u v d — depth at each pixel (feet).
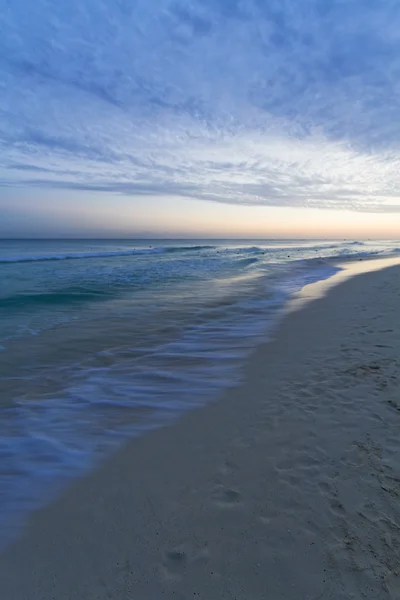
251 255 114.73
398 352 16.11
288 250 156.56
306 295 34.53
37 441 10.18
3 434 10.56
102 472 8.71
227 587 5.63
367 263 78.33
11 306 29.99
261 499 7.52
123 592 5.60
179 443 9.88
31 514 7.34
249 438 9.91
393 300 29.43
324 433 9.90
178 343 19.42
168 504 7.52
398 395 11.85
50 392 13.53
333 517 6.92
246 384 13.67
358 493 7.52
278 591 5.53
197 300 32.55
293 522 6.86
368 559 5.98
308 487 7.80
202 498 7.66
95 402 12.62
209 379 14.38
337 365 14.97
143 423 11.11
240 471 8.50
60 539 6.68
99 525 7.01
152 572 5.95
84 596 5.55
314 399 11.99
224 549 6.34
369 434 9.71
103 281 46.73
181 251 145.07
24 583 5.77
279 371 14.79
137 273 57.21
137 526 6.95
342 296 32.89
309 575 5.75
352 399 11.77
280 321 23.72
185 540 6.57
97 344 19.53
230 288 40.40
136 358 17.17
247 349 18.04
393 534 6.45
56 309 28.78
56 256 96.89
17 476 8.61
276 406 11.69
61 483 8.34
